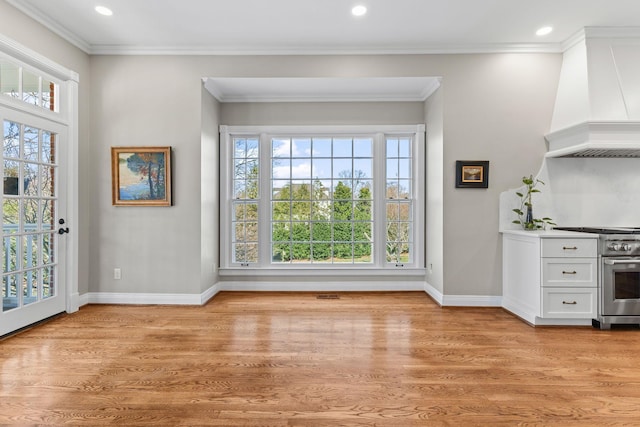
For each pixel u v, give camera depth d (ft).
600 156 12.10
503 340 9.34
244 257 15.03
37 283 10.59
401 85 13.48
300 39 12.10
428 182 14.26
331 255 15.07
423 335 9.70
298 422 5.71
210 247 13.70
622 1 9.73
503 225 12.50
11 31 9.53
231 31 11.54
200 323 10.65
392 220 14.99
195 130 12.67
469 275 12.59
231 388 6.79
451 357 8.25
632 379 7.21
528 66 12.41
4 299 9.50
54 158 11.25
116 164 12.62
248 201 15.02
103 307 12.38
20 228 9.93
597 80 11.00
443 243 12.59
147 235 12.72
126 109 12.67
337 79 12.84
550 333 9.88
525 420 5.81
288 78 12.74
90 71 12.67
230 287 14.74
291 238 15.14
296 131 14.76
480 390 6.75
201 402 6.30
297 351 8.55
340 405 6.21
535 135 12.43
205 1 9.81
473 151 12.51
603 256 10.18
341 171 15.03
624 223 12.32
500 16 10.58
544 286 10.27
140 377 7.22
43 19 10.46
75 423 5.67
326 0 9.77
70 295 11.69
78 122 12.10
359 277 14.74
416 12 10.38
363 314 11.60
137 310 12.02
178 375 7.31
